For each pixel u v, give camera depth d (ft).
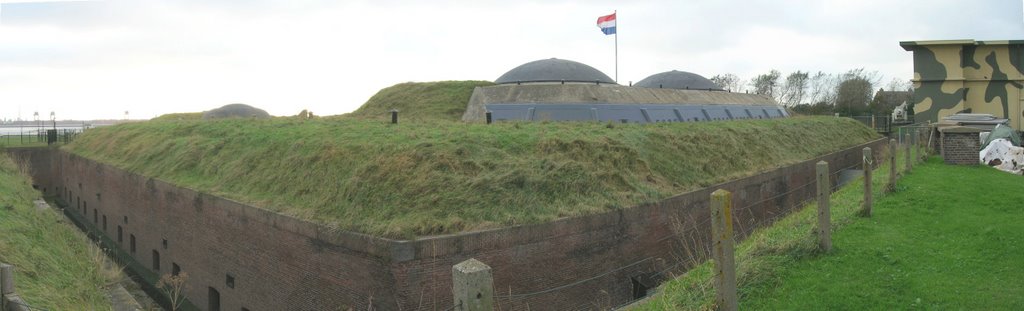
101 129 110.52
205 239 49.44
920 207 35.81
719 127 66.13
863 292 22.17
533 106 71.15
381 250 31.86
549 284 35.73
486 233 33.32
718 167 54.60
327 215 37.37
